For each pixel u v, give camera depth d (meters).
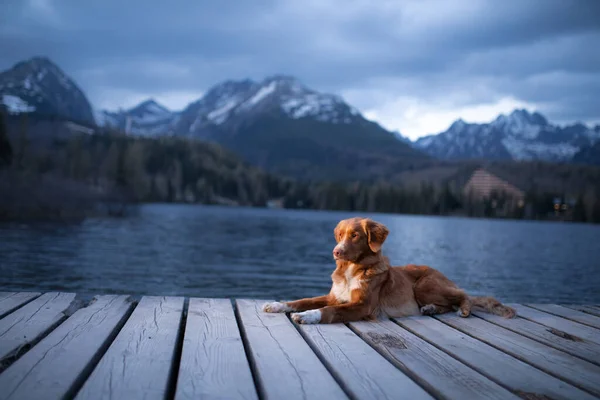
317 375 3.10
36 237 27.34
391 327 4.64
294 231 46.50
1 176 49.19
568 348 4.05
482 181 180.62
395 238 42.62
